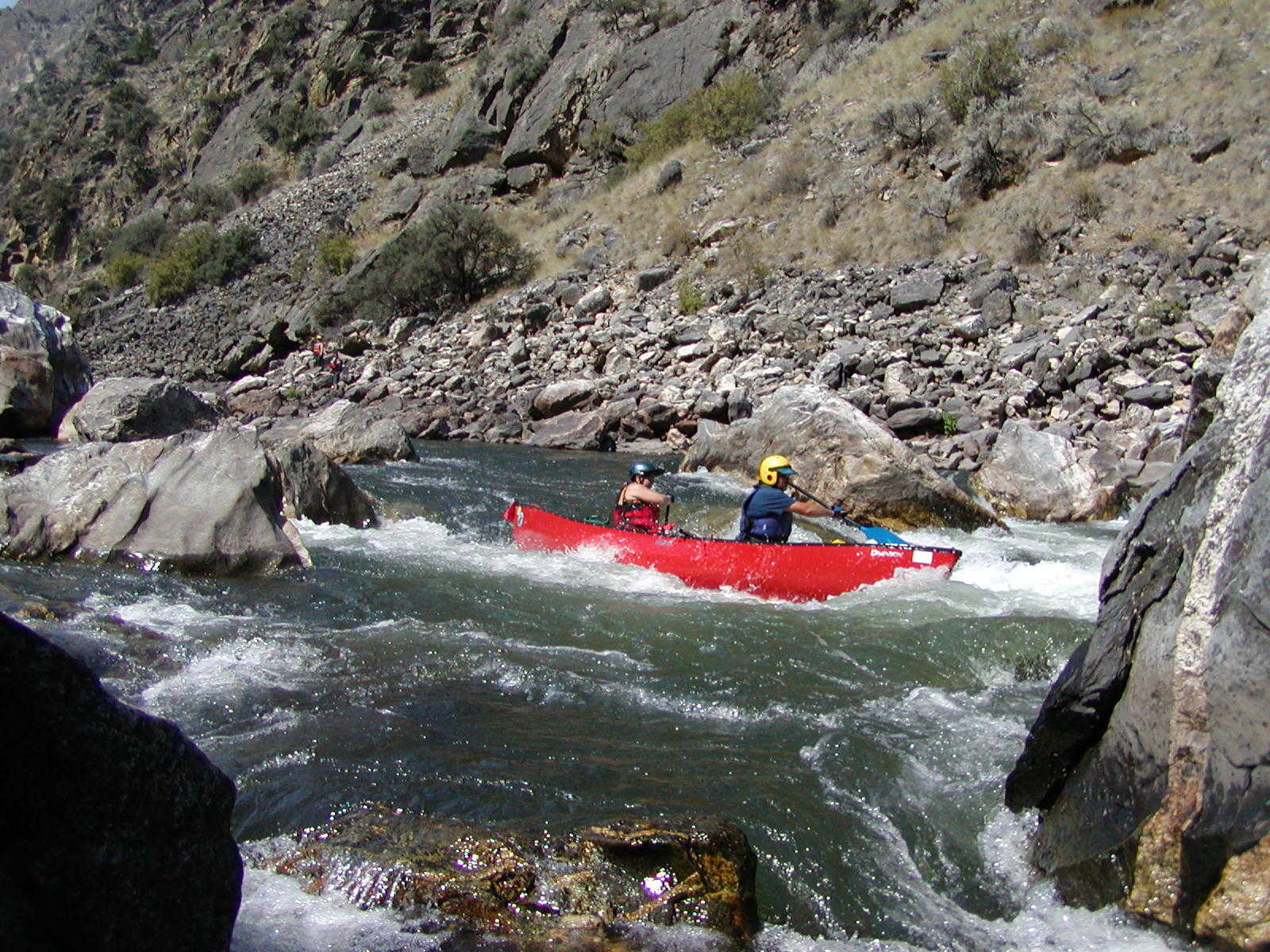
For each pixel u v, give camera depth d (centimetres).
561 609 774
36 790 248
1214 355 497
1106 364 1627
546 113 3841
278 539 847
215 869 283
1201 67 2303
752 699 589
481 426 1964
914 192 2484
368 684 591
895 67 2983
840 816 450
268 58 6247
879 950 367
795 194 2727
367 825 405
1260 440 371
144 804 266
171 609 714
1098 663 398
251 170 5197
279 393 2405
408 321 2862
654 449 1769
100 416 1532
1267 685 335
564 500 1280
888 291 2102
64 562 812
